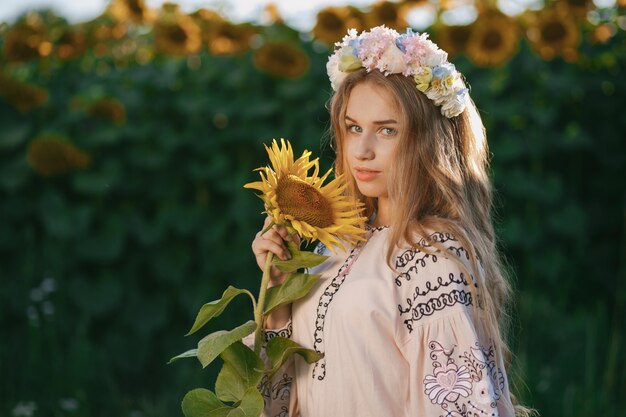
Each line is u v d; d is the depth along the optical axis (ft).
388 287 6.75
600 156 17.03
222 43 16.57
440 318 6.57
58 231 14.60
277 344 7.01
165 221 15.43
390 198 7.02
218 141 15.81
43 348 14.30
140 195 15.55
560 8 17.12
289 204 6.78
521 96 16.66
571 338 15.39
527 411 7.82
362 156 7.04
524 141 16.51
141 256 15.43
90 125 15.31
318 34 16.98
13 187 14.64
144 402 14.05
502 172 16.47
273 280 7.36
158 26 16.42
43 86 16.11
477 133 7.45
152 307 15.25
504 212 16.60
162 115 15.94
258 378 6.96
